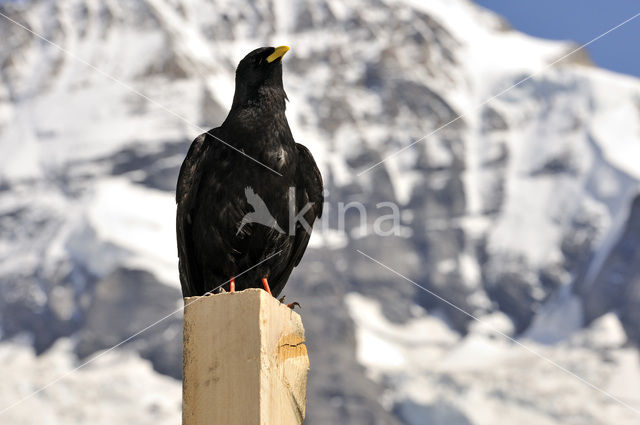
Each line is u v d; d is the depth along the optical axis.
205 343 7.02
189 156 11.15
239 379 6.90
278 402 7.07
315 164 11.50
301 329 7.48
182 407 6.96
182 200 11.12
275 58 10.83
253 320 6.97
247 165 10.75
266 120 10.79
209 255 11.02
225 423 6.86
